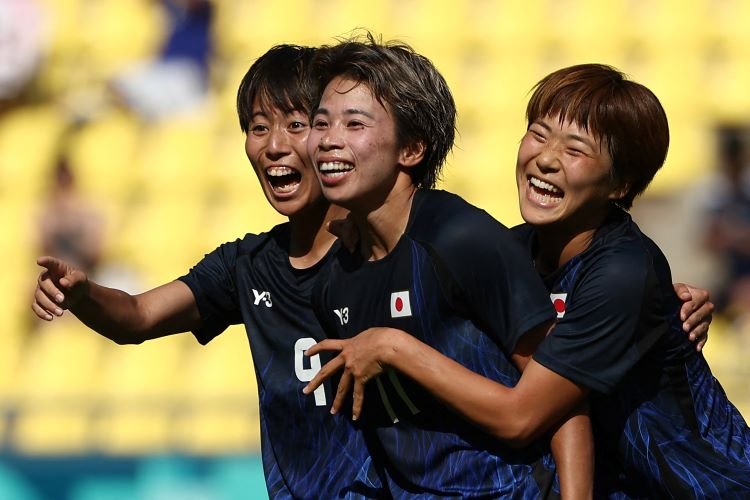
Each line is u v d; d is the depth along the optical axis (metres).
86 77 35.44
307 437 11.73
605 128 10.50
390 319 10.55
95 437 21.88
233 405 22.02
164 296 12.41
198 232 30.84
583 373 10.15
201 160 32.69
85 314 11.78
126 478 21.47
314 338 11.62
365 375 10.24
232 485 21.36
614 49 33.91
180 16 34.41
